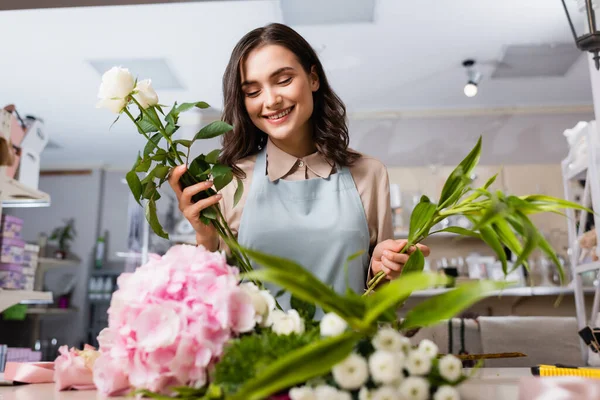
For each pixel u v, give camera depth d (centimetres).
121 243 759
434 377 47
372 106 575
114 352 55
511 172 540
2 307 273
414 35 432
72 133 640
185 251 60
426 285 42
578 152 264
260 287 73
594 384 43
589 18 150
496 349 215
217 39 437
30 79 504
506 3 387
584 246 252
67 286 736
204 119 582
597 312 237
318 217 120
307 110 116
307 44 123
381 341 46
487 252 502
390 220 132
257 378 39
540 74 501
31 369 88
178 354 53
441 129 577
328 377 47
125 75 76
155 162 86
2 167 256
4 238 288
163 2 186
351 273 118
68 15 399
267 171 126
